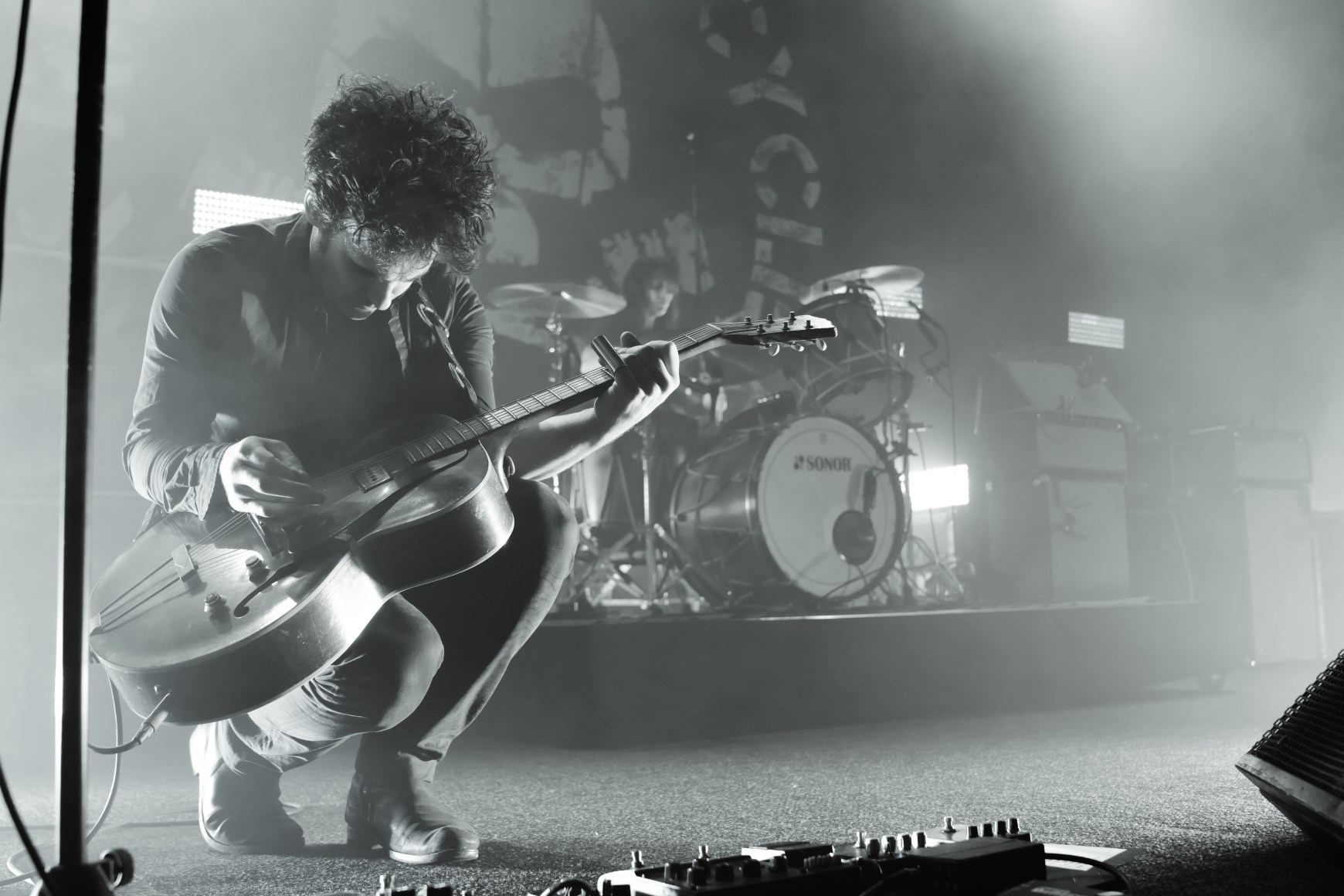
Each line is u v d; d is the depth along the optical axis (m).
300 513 1.32
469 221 1.45
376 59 5.16
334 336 1.58
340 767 2.82
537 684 3.24
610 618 3.73
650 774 2.45
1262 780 1.33
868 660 3.64
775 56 6.31
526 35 5.56
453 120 1.49
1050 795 1.94
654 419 4.23
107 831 1.87
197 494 1.35
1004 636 3.96
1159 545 5.40
